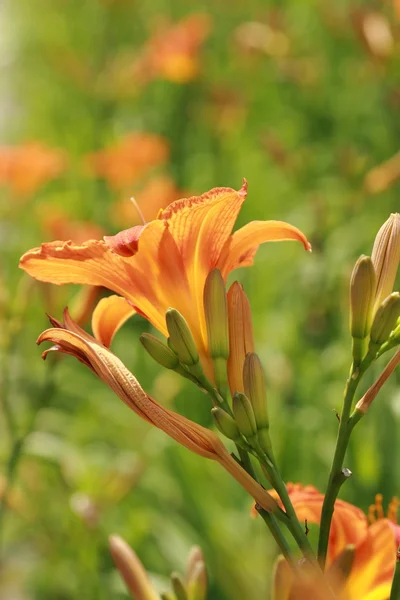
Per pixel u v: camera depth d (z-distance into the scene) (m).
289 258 2.04
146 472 1.66
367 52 1.91
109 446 1.94
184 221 0.89
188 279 0.91
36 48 3.81
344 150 1.95
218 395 0.90
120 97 2.75
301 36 2.88
